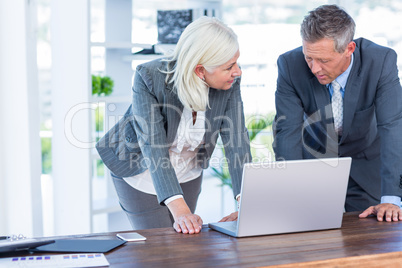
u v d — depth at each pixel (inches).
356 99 89.8
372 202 101.4
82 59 128.5
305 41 79.0
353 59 88.7
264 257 61.2
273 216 70.9
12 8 122.2
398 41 176.6
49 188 167.9
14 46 123.3
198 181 96.3
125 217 152.9
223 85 77.5
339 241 68.4
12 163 127.0
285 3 170.4
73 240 67.4
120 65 145.3
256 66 167.2
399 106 87.0
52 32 132.7
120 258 60.4
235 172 85.3
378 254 62.6
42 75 163.6
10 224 128.9
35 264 56.7
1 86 125.3
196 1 149.8
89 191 131.0
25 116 124.5
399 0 176.6
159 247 65.2
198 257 61.1
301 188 71.0
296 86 92.3
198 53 73.9
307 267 59.4
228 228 72.5
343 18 77.7
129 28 145.1
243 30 166.2
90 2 127.6
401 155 84.6
